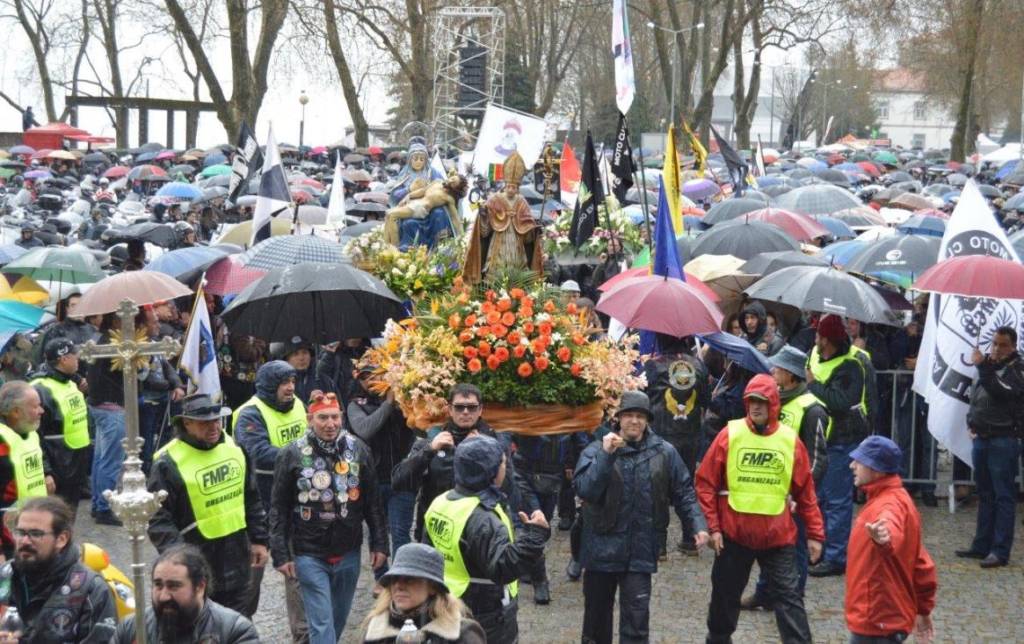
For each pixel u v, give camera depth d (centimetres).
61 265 1179
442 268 1110
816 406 845
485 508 623
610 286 1111
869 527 650
